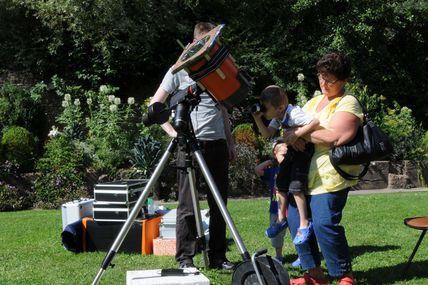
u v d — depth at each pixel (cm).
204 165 385
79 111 1166
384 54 1377
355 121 382
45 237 632
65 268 491
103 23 1220
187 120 387
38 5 1216
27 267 496
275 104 397
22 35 1313
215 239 477
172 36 1344
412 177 1126
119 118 1085
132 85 1352
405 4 1324
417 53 1441
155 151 1009
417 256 514
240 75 367
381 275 457
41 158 1004
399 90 1405
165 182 1009
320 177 390
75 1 1177
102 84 1312
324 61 390
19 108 1134
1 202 933
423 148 1150
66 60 1310
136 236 535
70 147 1002
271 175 480
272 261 345
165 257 521
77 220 568
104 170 1020
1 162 993
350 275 397
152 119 391
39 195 964
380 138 384
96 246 546
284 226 454
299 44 1341
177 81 454
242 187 1038
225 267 473
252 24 1339
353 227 652
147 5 1241
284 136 394
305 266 418
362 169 401
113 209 539
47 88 1265
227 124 493
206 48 348
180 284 365
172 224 537
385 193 1007
